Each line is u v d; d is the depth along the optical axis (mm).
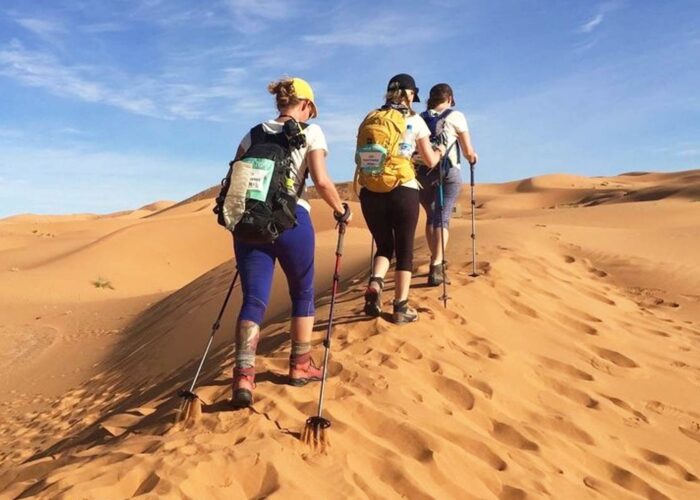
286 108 4469
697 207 33719
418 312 6684
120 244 38375
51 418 9016
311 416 4270
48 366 13859
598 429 5188
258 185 4160
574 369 6262
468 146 7148
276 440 3855
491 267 8781
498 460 4316
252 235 4211
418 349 5750
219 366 6293
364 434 4160
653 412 5715
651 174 116188
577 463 4605
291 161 4320
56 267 33844
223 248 41656
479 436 4523
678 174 110375
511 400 5281
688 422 5602
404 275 6125
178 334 11781
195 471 3402
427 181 7176
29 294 26922
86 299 26797
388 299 7121
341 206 4559
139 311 19766
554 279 9461
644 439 5188
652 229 16188
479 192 114312
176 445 3756
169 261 38594
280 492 3379
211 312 12328
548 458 4527
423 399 4887
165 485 3268
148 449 3756
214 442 3807
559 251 12656
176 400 4809
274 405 4348
